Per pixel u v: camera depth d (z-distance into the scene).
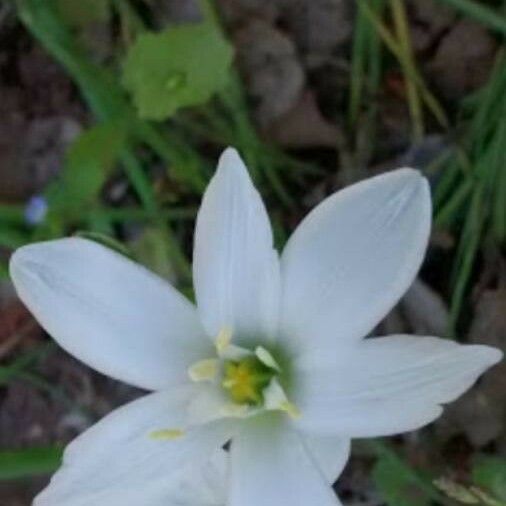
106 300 0.08
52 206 0.11
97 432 0.08
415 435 0.11
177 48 0.10
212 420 0.08
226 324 0.08
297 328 0.08
